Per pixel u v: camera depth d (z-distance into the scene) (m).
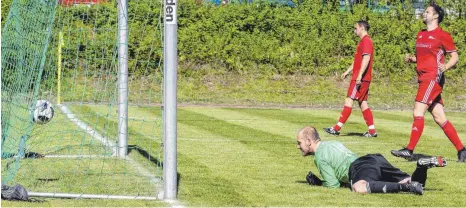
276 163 10.25
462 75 24.50
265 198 7.73
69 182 8.53
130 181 8.65
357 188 7.93
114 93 12.70
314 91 23.72
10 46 9.26
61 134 13.07
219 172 9.43
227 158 10.73
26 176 8.83
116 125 14.90
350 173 8.06
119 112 10.69
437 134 14.70
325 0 25.58
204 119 17.30
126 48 10.61
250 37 24.66
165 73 7.52
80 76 17.89
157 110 19.31
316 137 8.27
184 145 12.28
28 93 9.26
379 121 17.53
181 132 14.36
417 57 10.95
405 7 25.53
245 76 24.23
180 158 10.70
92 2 15.43
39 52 9.41
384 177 7.99
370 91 23.69
